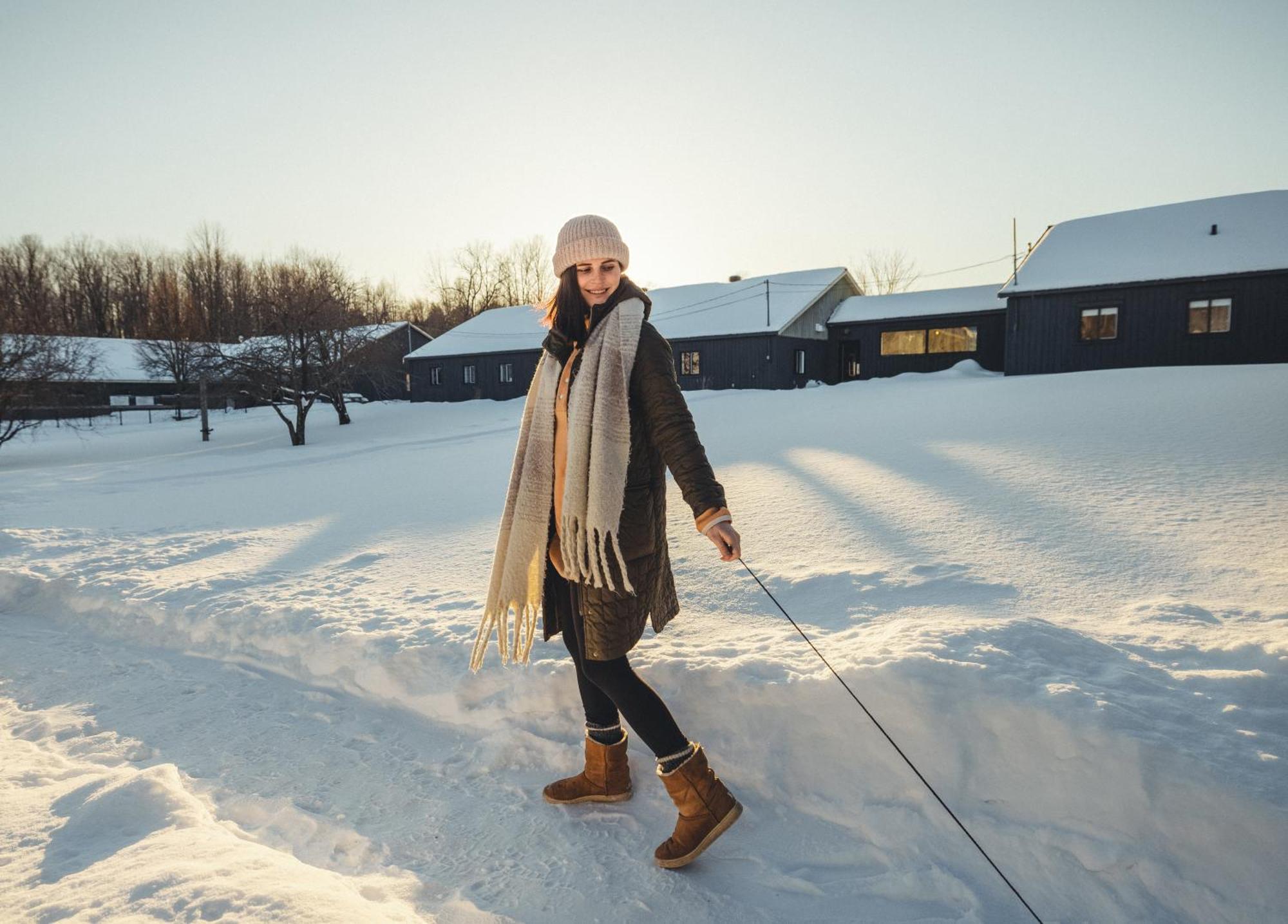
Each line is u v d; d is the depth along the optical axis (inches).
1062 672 86.6
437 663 120.0
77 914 59.4
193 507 328.2
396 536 220.4
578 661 86.0
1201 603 109.3
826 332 1267.2
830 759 89.4
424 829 89.6
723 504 78.0
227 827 89.6
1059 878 73.0
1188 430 278.8
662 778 80.9
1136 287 837.2
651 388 81.2
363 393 1753.2
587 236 83.7
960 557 140.7
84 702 128.6
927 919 71.7
